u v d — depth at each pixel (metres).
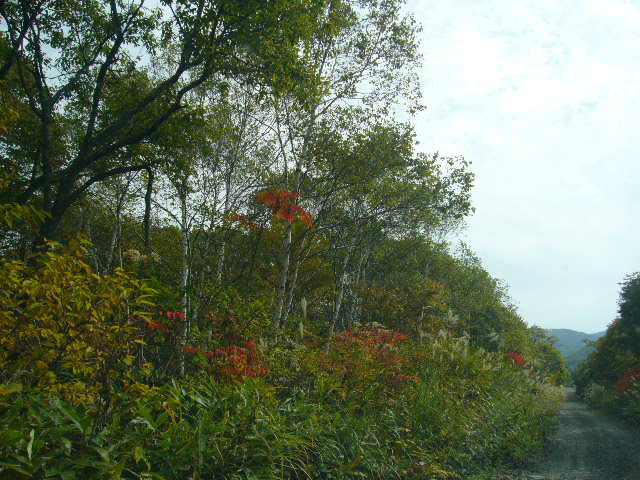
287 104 13.98
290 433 5.22
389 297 23.61
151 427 3.72
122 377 4.45
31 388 3.51
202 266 9.37
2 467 2.65
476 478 7.21
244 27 10.55
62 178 10.88
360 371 8.45
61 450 3.13
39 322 3.61
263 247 14.89
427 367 11.37
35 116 12.12
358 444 6.01
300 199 14.12
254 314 7.77
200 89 15.20
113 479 3.08
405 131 15.68
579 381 48.03
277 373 7.28
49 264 3.55
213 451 4.18
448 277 37.56
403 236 25.20
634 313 34.16
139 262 8.32
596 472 8.68
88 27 12.20
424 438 7.78
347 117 15.36
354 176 15.16
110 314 3.96
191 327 7.02
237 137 15.98
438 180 17.02
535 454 10.09
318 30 13.88
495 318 41.72
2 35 10.27
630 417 19.11
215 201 15.18
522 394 16.12
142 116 12.55
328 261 20.11
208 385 5.37
